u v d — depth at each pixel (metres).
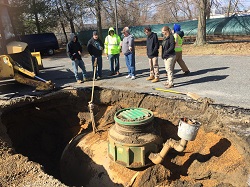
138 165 5.92
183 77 9.31
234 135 5.36
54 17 26.67
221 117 5.91
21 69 8.67
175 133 6.65
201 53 13.89
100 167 6.48
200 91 7.55
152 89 8.09
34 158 8.34
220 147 5.61
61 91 8.66
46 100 8.34
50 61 17.77
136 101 7.80
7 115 7.71
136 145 5.85
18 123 8.23
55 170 8.16
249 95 6.92
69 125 8.89
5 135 6.32
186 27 19.25
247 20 16.19
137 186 5.71
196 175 5.59
